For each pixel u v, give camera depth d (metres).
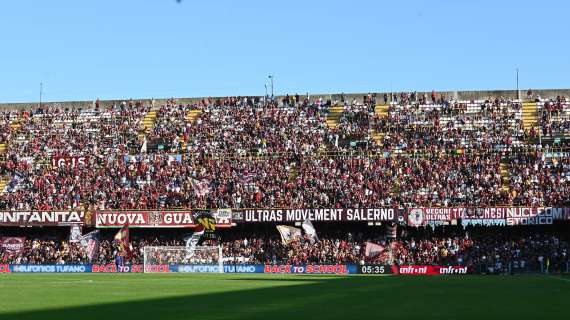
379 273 94.81
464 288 56.34
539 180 102.81
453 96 125.12
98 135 123.19
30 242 105.25
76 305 39.31
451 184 102.81
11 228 109.62
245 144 117.19
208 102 130.12
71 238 103.06
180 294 48.94
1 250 104.38
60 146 120.50
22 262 102.81
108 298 44.91
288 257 98.00
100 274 90.81
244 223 101.75
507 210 96.25
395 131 117.81
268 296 46.81
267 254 99.31
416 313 34.53
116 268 100.06
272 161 111.69
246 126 121.44
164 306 38.81
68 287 57.69
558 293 49.84
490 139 113.19
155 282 66.81
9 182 112.56
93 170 112.62
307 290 53.56
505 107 120.19
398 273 94.38
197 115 126.94
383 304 39.94
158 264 99.56
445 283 64.75
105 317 32.69
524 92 124.44
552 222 95.31
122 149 118.69
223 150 116.56
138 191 107.31
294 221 99.88
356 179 105.25
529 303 40.66
